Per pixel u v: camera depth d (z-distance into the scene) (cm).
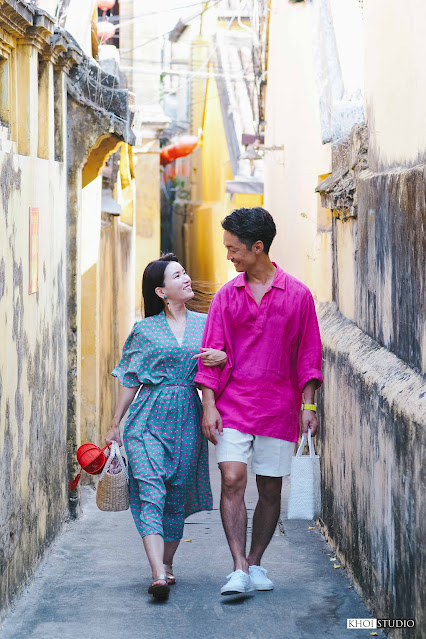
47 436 539
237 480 452
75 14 711
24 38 505
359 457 464
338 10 734
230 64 1664
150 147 1689
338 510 535
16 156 450
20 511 457
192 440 470
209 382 454
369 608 436
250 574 466
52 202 564
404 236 399
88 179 745
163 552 460
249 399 454
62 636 407
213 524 635
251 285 456
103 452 474
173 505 475
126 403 475
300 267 889
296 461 446
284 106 1052
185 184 2858
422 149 387
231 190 1434
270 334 452
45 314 536
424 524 331
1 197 416
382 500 405
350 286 587
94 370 761
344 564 511
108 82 706
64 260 611
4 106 499
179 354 466
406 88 420
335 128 678
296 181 927
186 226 2642
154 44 1720
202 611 440
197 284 1171
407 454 356
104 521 630
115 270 1035
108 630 415
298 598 459
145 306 479
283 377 457
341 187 579
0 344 413
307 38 842
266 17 1223
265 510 469
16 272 450
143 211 1697
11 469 435
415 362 383
